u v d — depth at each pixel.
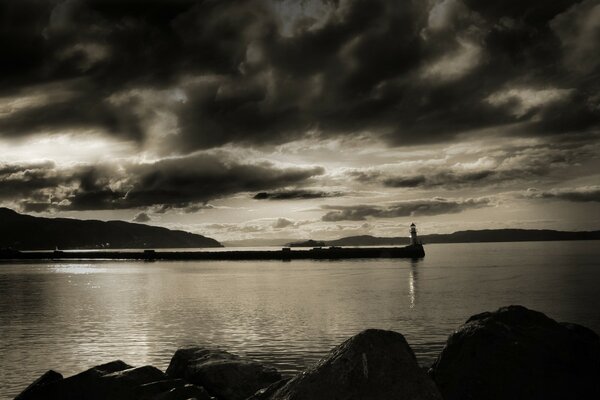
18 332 33.50
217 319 38.41
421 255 158.12
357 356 8.80
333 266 123.50
